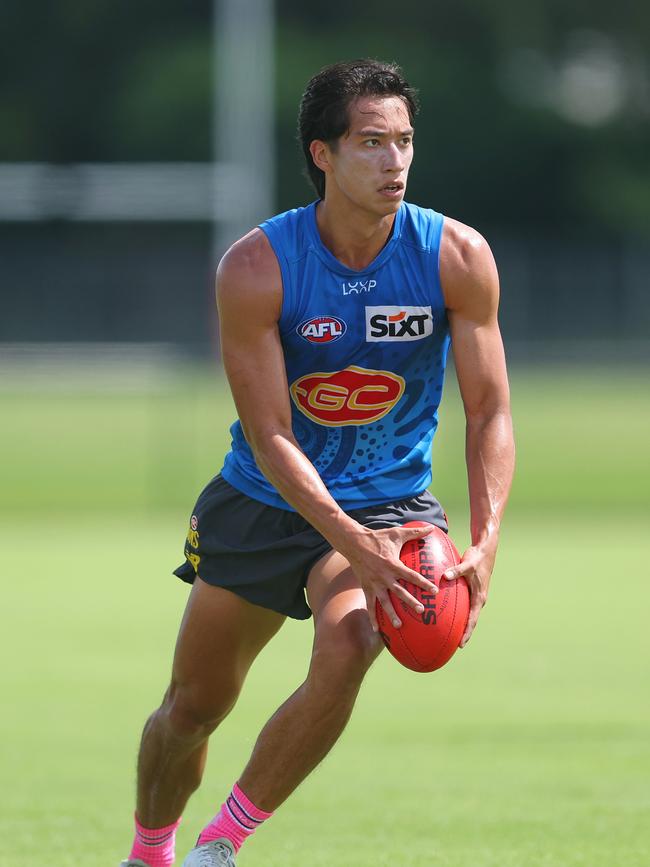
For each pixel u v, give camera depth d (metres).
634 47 170.25
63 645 35.69
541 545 53.72
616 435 86.81
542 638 36.44
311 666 15.05
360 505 16.42
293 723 14.99
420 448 16.56
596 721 27.42
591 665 33.03
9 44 153.62
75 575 47.22
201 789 23.06
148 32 156.25
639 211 165.00
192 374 122.88
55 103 154.00
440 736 26.31
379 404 16.16
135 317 140.12
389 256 15.60
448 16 168.50
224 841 15.32
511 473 15.79
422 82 164.00
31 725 27.50
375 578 14.89
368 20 167.88
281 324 15.71
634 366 135.25
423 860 18.41
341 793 22.25
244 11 124.12
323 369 15.93
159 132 153.50
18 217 140.62
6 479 73.12
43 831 20.25
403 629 14.91
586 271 144.12
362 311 15.66
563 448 81.88
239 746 25.88
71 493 69.19
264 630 16.69
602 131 167.25
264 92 125.00
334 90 15.12
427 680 31.69
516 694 30.03
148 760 17.06
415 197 165.88
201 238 149.88
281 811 21.20
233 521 16.50
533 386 119.81
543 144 165.88
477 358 15.87
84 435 88.38
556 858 18.44
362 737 26.25
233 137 125.31
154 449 81.94
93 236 149.62
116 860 18.69
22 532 58.16
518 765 23.97
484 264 15.79
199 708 16.72
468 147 165.25
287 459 15.30
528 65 171.50
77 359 133.25
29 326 140.38
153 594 43.41
